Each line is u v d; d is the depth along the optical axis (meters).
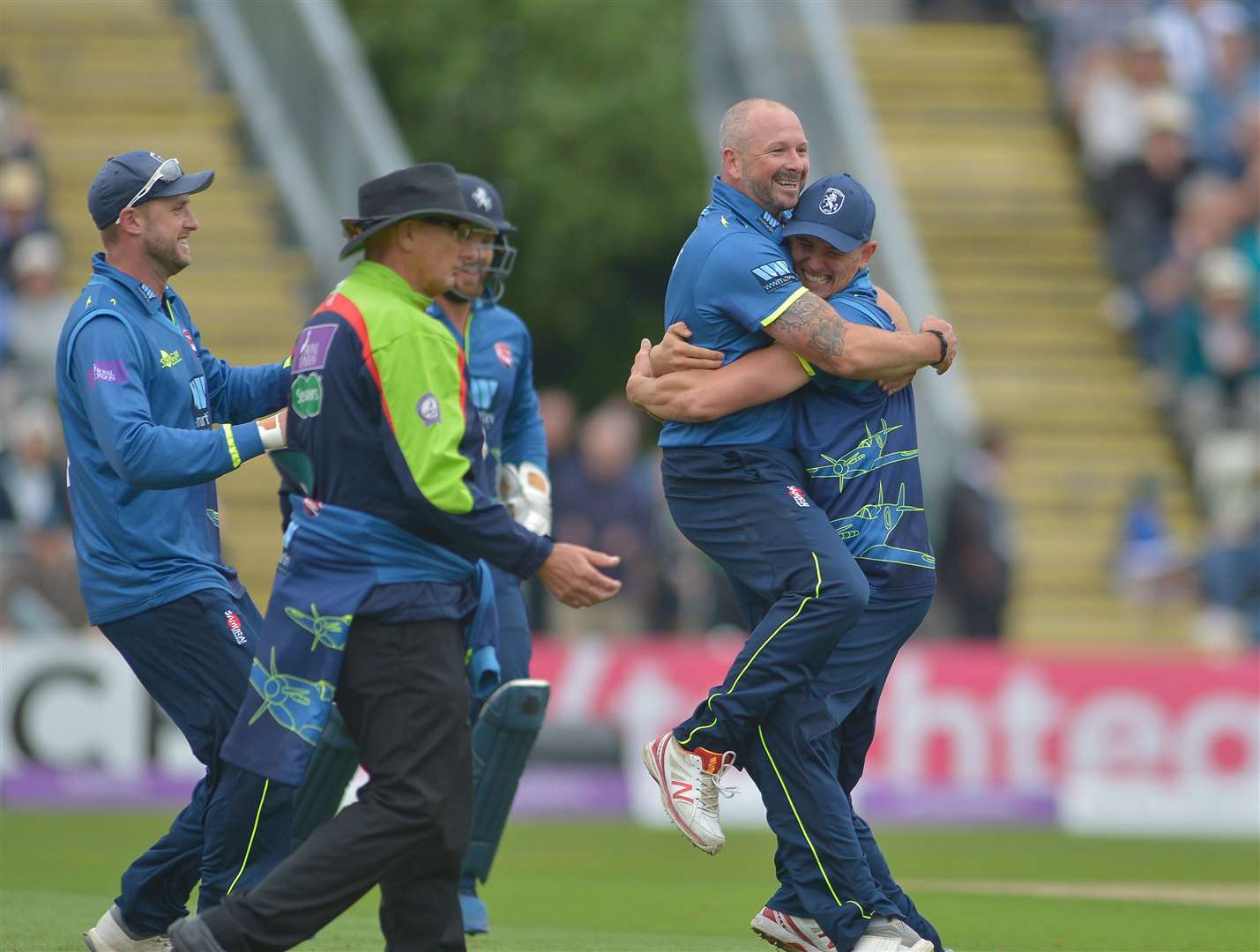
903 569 20.33
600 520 48.53
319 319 17.33
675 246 76.00
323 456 17.16
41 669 41.75
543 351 76.94
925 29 68.38
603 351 77.31
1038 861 35.44
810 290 20.75
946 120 66.12
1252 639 50.22
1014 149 65.44
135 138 59.88
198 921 16.59
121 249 20.28
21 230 49.81
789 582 19.81
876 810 42.72
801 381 20.02
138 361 19.75
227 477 53.19
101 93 60.94
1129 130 61.59
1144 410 59.25
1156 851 37.97
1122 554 54.34
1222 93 60.78
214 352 55.53
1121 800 43.06
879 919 19.45
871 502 20.38
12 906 26.05
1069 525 56.56
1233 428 56.50
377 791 17.03
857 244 20.27
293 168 59.53
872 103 66.06
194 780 42.50
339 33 58.91
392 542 17.09
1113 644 53.78
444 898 17.41
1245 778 43.25
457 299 23.28
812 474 20.38
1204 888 31.25
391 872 17.06
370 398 16.97
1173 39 61.69
